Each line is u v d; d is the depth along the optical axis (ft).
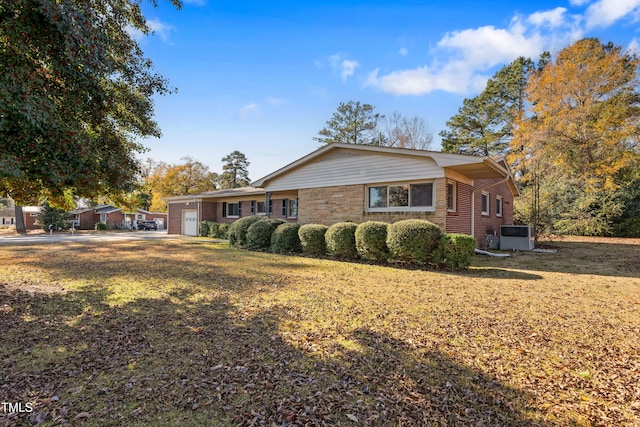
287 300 17.40
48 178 13.89
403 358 10.45
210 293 18.85
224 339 11.89
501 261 33.53
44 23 12.70
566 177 64.64
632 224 60.85
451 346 11.43
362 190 40.98
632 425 7.22
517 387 8.79
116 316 14.53
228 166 172.24
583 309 15.98
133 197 28.84
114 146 19.12
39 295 18.16
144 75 22.61
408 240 28.94
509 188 59.77
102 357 10.36
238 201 69.97
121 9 20.24
